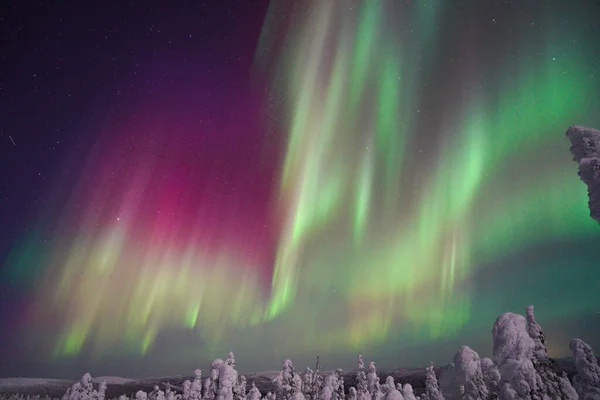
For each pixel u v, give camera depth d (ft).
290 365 131.44
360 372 125.80
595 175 31.58
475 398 62.49
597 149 33.04
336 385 147.33
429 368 112.16
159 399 181.47
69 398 148.25
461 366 65.72
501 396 50.67
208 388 131.64
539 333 53.78
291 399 105.50
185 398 139.33
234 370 104.32
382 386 120.88
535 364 51.11
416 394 122.21
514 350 51.34
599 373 73.51
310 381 151.23
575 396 50.88
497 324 54.49
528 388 48.44
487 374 63.26
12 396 412.98
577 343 77.87
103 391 155.53
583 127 34.65
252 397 127.44
